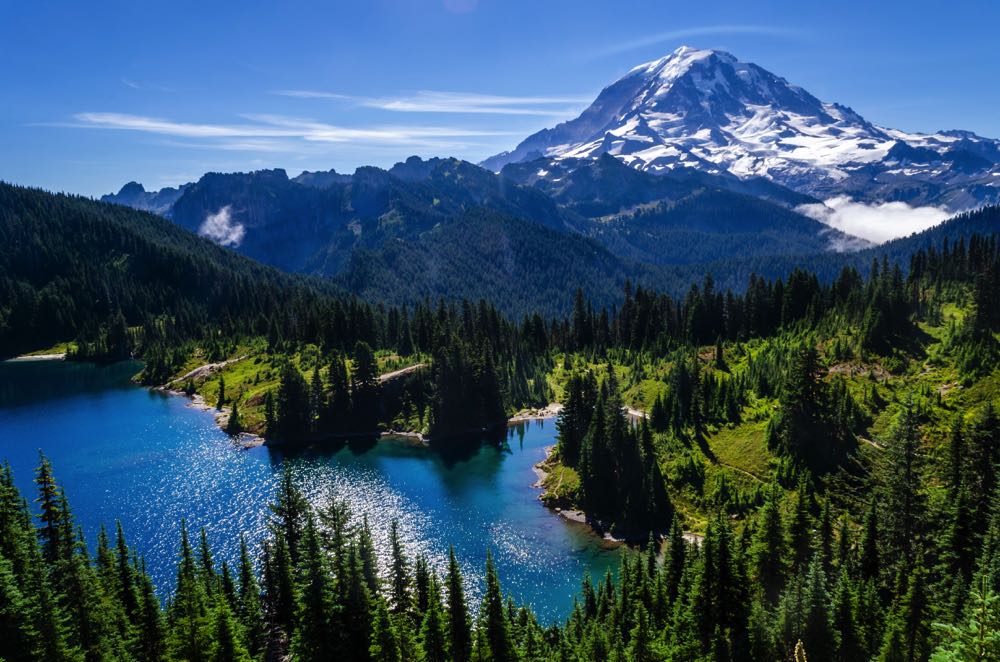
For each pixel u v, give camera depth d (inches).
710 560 2188.7
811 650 1957.4
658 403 5036.9
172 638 1969.7
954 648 1082.1
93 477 4987.7
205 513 4301.2
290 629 2522.1
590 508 4205.2
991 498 2495.1
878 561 2488.9
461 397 6259.8
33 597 1737.2
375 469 5226.4
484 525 4124.0
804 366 4074.8
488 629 2162.9
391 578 2517.2
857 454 3848.4
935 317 5423.2
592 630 2361.0
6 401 7485.2
